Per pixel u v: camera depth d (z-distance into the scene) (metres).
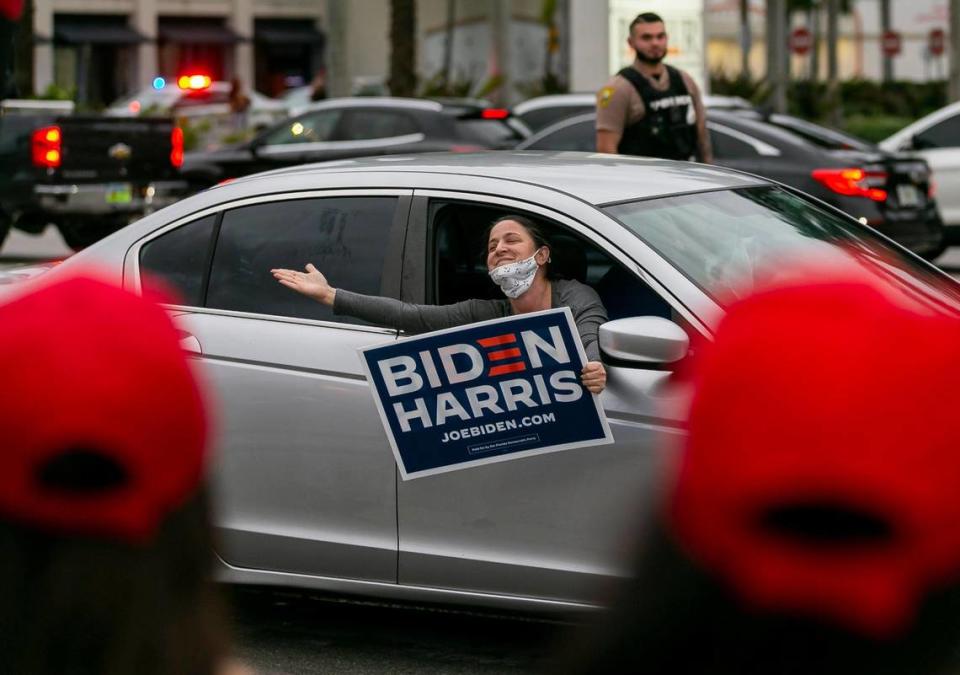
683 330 4.20
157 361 1.16
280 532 4.71
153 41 47.84
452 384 4.41
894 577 0.98
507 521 4.36
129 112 29.23
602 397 4.22
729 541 1.01
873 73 59.06
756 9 54.34
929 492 0.95
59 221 16.67
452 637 5.01
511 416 4.33
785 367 0.96
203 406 1.20
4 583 1.18
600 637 1.12
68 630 1.18
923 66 58.69
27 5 28.33
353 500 4.59
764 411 0.96
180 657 1.21
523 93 30.56
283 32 50.16
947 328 0.96
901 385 0.94
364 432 4.56
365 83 33.75
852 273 1.05
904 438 0.94
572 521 4.27
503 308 4.57
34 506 1.15
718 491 0.99
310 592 4.74
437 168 4.89
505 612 4.43
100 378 1.13
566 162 5.09
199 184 17.09
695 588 1.04
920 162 13.63
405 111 16.27
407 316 4.60
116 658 1.19
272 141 16.92
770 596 1.01
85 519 1.16
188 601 1.22
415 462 4.48
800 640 1.02
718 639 1.04
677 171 5.07
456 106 16.33
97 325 1.15
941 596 1.00
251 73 50.09
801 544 0.99
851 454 0.95
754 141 13.26
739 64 53.91
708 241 4.57
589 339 4.44
